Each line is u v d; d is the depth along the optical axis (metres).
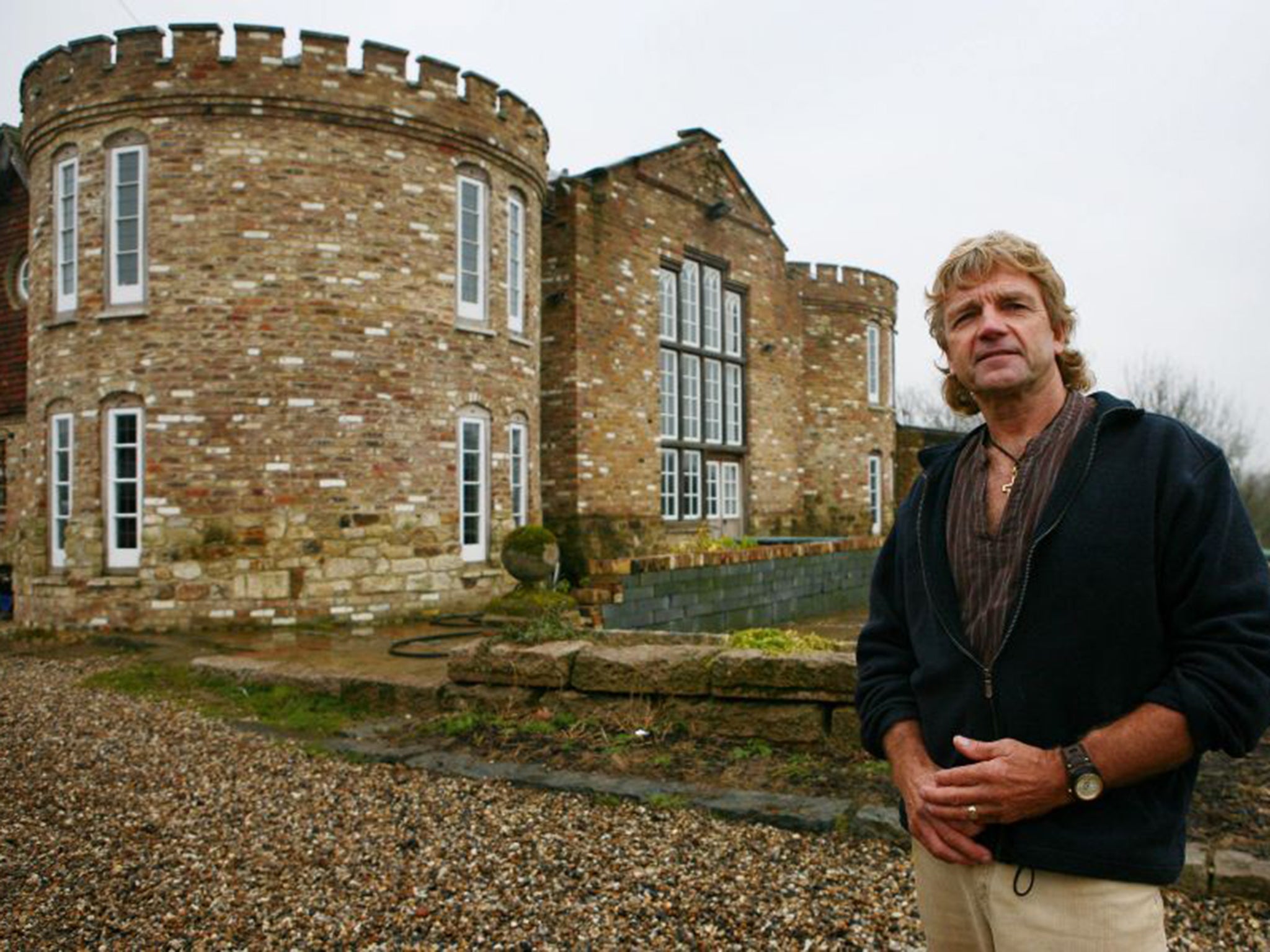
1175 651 1.64
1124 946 1.61
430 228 12.53
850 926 3.23
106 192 11.88
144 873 3.90
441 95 12.63
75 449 11.88
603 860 3.88
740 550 12.01
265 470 11.41
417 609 12.13
